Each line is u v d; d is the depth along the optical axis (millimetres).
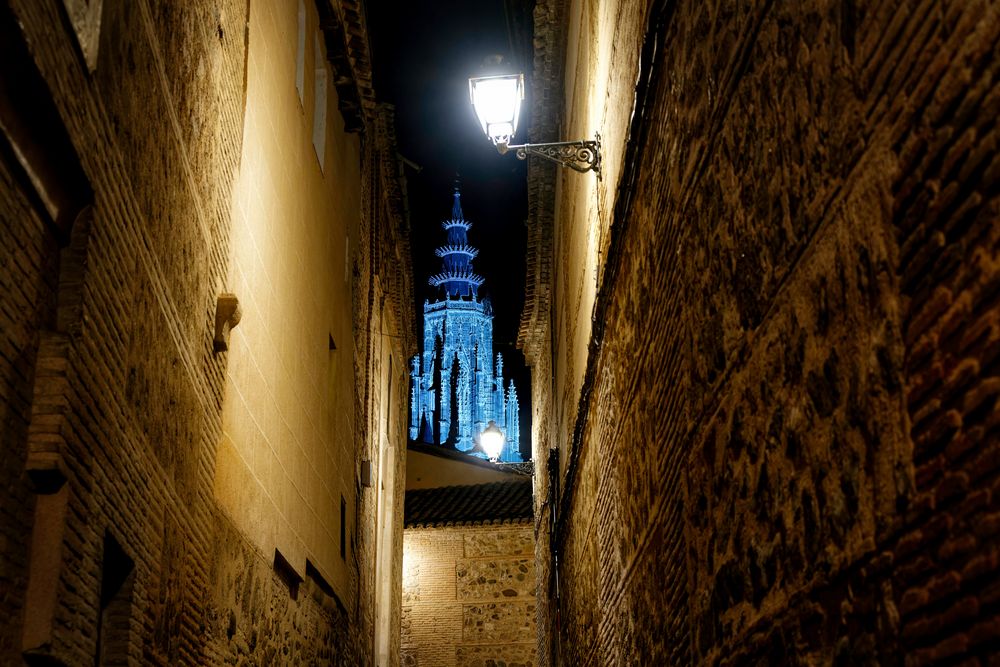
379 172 18609
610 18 8781
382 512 20234
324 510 12180
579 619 12492
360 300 15906
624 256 7773
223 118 7301
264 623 8906
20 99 3672
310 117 11828
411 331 25516
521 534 24516
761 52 4129
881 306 2994
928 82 2709
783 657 3922
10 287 3754
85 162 4176
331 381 12906
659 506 6516
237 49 7836
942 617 2668
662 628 6496
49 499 4059
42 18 3654
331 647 12812
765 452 4141
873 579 3082
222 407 7238
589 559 11078
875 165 3021
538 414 21781
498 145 9734
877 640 3061
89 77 4246
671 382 6008
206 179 6762
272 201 9477
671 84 5895
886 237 2953
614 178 8508
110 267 4633
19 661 3877
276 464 9406
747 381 4383
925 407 2748
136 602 5164
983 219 2461
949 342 2627
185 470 6234
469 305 107688
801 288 3676
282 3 10188
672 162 5879
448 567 24484
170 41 5762
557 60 14711
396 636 21797
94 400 4430
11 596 3840
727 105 4656
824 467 3465
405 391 25422
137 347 5129
